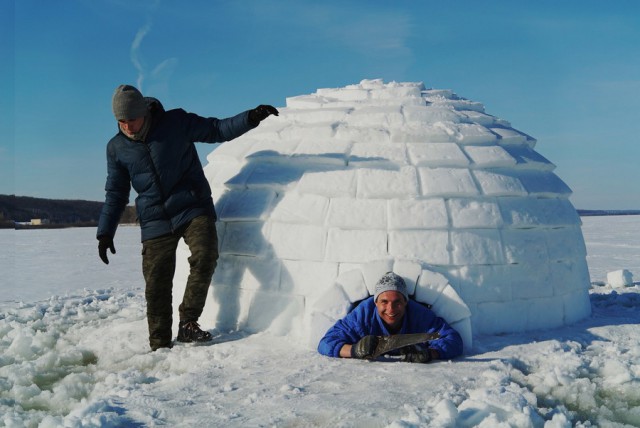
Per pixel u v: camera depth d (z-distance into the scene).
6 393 3.81
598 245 19.62
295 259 4.52
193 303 4.48
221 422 2.93
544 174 5.13
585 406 3.36
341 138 4.88
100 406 3.12
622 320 5.08
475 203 4.58
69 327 5.86
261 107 4.56
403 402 3.15
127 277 11.52
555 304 4.75
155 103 4.58
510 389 3.32
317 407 3.09
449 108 5.34
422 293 4.23
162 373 3.87
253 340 4.41
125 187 4.74
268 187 4.80
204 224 4.57
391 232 4.41
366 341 3.87
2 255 17.31
